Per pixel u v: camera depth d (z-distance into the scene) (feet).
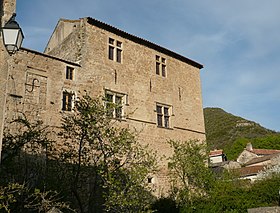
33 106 50.29
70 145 47.42
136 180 43.55
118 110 61.67
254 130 253.24
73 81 56.59
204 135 79.41
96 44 61.93
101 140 44.14
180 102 75.87
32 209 35.14
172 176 67.00
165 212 58.34
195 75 83.25
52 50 70.69
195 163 66.54
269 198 63.36
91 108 44.78
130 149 46.80
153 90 70.13
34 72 51.75
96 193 50.55
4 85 25.59
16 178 40.04
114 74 63.31
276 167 90.02
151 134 66.39
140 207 44.88
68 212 44.21
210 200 61.87
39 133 46.24
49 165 46.29
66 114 53.57
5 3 28.68
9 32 21.88
